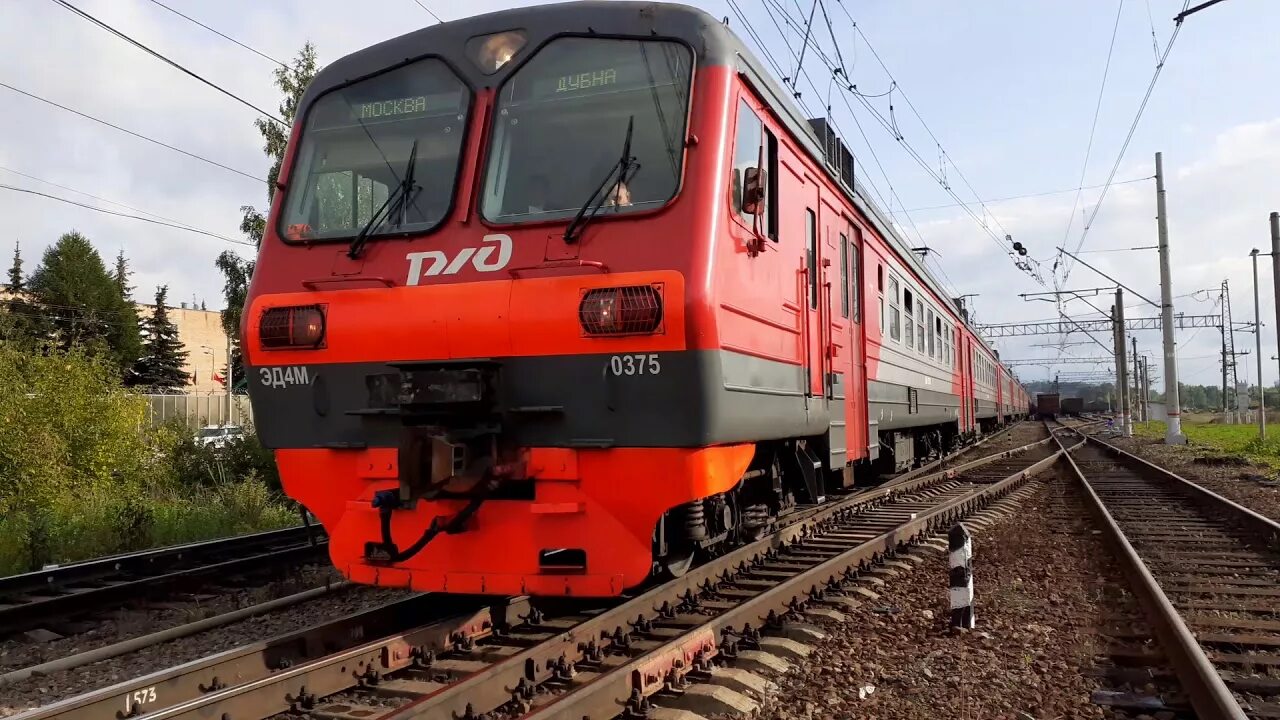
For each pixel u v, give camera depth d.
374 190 5.65
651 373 4.76
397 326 5.17
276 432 5.57
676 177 5.04
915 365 13.16
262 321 5.50
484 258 5.16
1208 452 25.33
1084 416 87.88
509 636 5.32
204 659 4.52
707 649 4.89
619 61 5.39
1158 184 30.78
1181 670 4.71
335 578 7.85
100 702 4.02
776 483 7.52
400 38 5.96
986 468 19.41
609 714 4.01
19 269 55.41
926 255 21.30
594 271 4.90
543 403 4.93
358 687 4.53
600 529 4.91
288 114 24.62
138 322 56.03
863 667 4.98
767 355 5.93
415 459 4.80
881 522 10.08
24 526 10.22
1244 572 7.96
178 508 12.33
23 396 13.66
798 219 7.06
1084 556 8.62
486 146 5.45
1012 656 5.25
